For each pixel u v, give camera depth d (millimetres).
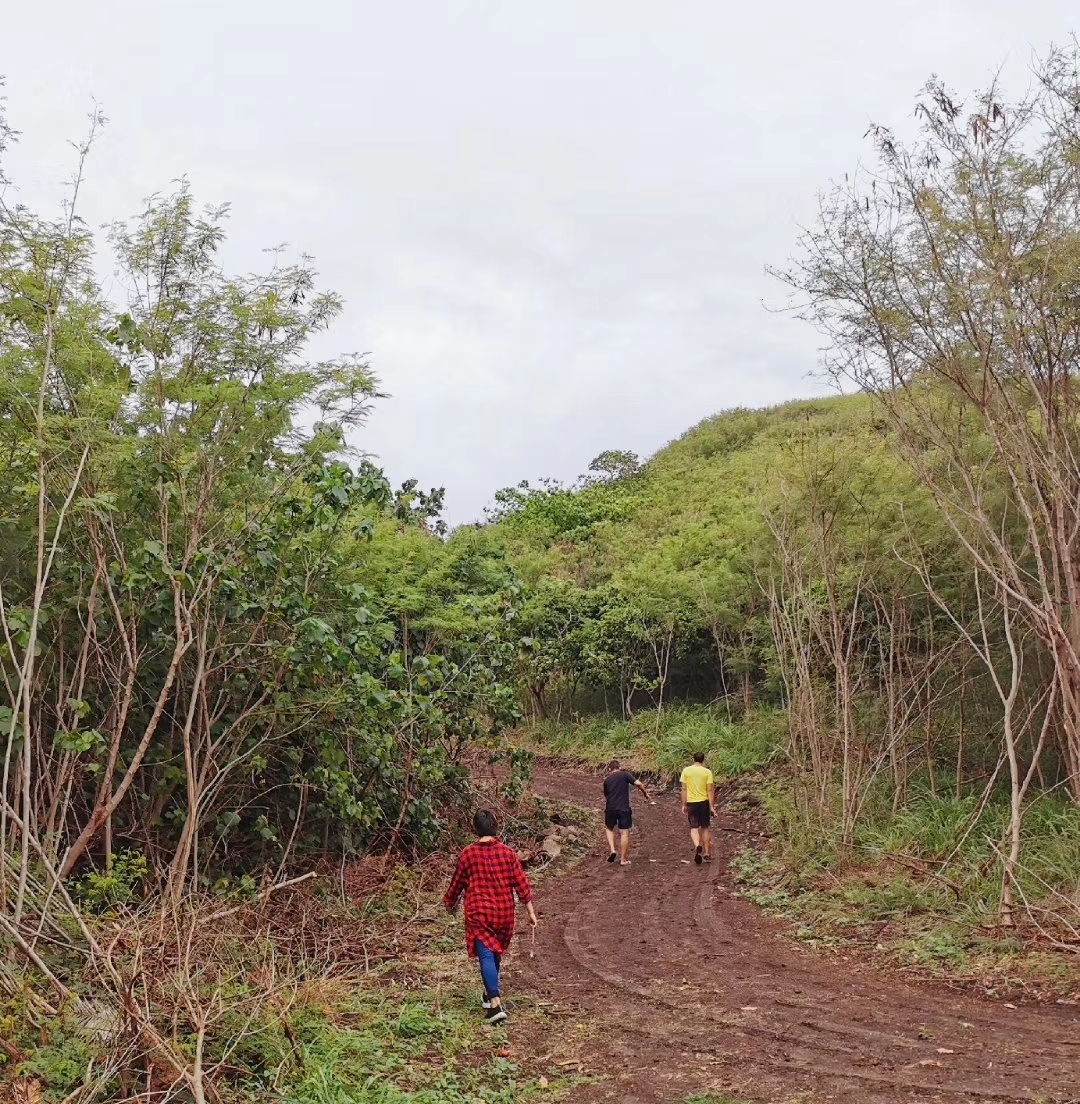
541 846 14836
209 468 7957
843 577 13672
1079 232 9211
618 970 8938
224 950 7172
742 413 46531
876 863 11516
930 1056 6363
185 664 9383
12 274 7180
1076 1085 5688
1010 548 11375
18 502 7992
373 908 10383
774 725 19500
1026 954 8312
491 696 14211
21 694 6148
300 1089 5523
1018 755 12391
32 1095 4773
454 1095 5855
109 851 7785
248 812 10758
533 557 30234
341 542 11344
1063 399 9820
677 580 22922
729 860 14023
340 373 8539
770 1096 5828
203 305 8188
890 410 10562
